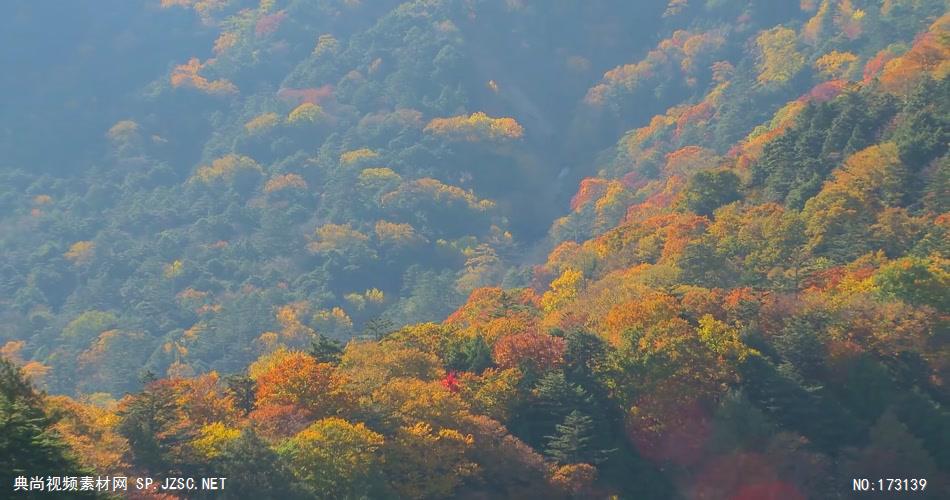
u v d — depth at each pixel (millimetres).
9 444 179250
